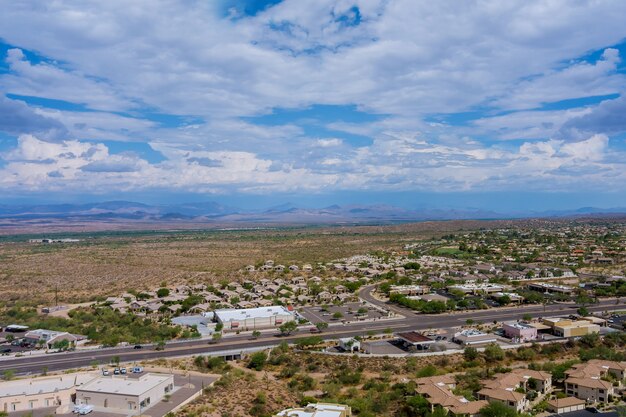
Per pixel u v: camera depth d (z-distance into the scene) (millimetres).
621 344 174750
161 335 186875
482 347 170750
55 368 150500
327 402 119938
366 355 162375
